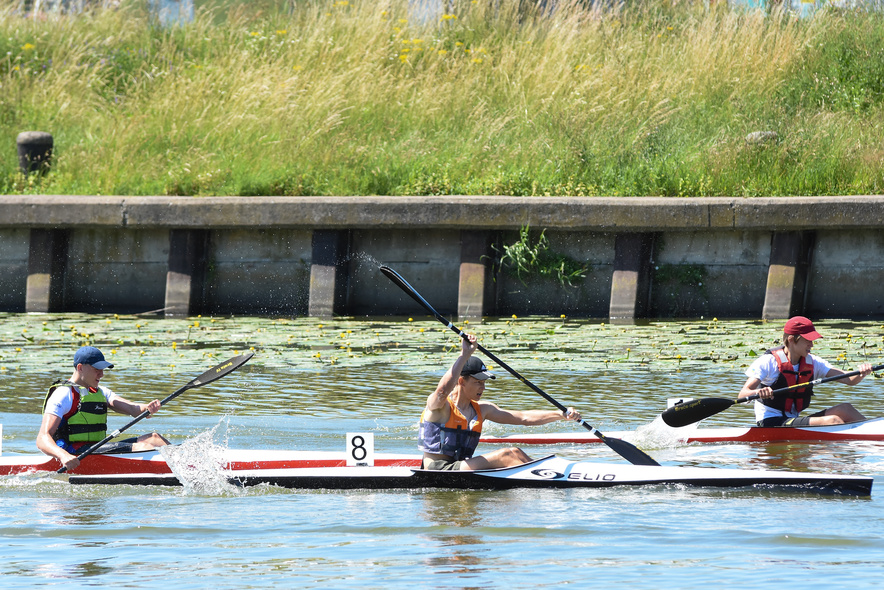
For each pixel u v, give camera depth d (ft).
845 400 113.91
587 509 73.56
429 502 76.33
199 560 61.62
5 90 222.48
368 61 219.00
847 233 168.86
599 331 157.48
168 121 207.72
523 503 75.77
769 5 222.48
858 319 167.22
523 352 141.90
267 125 204.74
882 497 77.00
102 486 81.71
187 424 103.30
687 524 69.26
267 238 183.01
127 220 180.75
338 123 202.80
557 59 215.31
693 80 207.82
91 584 57.21
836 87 204.33
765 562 60.29
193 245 181.68
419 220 175.22
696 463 89.45
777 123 194.70
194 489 80.74
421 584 56.75
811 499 76.48
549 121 201.87
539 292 179.93
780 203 166.09
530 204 173.17
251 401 113.91
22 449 92.63
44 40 244.83
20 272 187.32
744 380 122.31
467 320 171.94
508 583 56.80
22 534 67.56
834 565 59.62
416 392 118.52
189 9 252.21
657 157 190.70
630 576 57.82
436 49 223.51
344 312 182.19
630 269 172.96
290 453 87.81
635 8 232.73
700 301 174.70
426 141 201.57
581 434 102.01
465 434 82.28
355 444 84.43
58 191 195.62
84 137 212.64
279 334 157.89
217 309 185.88
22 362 134.10
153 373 127.75
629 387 119.34
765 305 169.37
